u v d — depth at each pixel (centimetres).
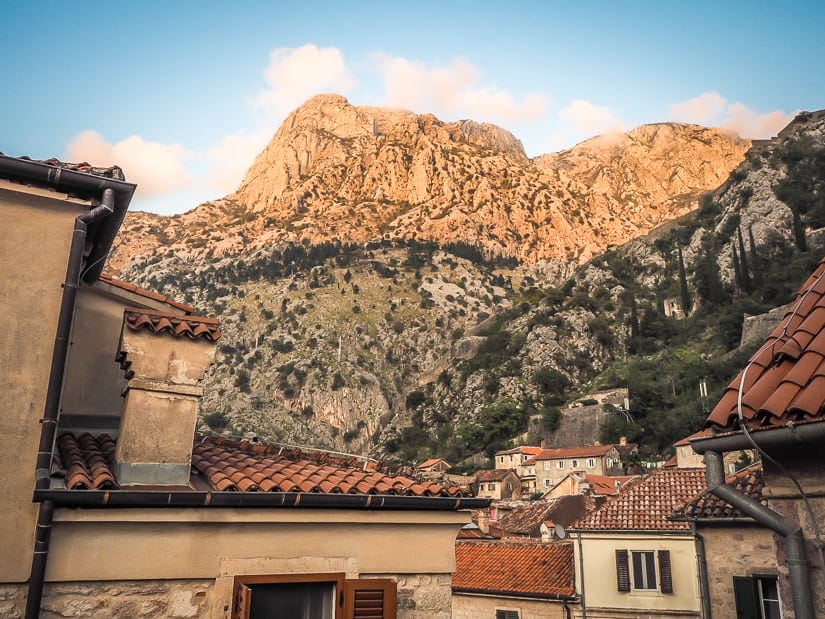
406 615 905
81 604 758
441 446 14850
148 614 783
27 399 799
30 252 847
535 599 2634
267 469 947
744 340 11544
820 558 622
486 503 965
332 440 19062
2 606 730
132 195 907
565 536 3394
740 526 2025
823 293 748
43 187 862
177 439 866
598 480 7944
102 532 779
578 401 12531
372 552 902
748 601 1919
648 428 11069
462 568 2991
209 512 820
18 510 758
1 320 812
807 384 634
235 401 19462
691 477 2725
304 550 866
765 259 14162
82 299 1090
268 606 845
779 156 16812
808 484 643
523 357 15812
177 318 913
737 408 661
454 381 16638
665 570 2431
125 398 886
